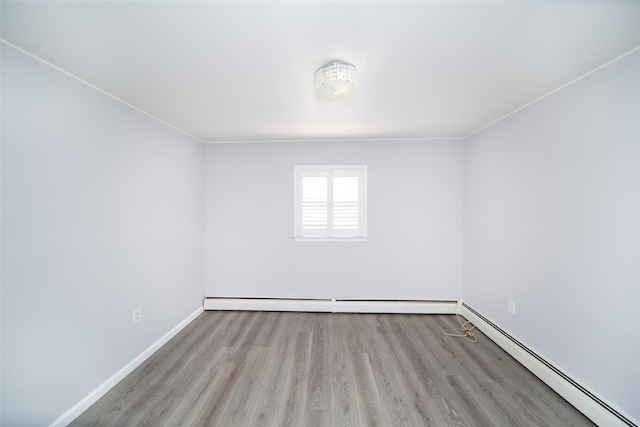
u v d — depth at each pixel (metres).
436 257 3.36
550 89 1.92
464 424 1.63
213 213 3.46
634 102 1.44
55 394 1.58
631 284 1.46
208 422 1.65
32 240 1.46
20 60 1.40
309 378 2.06
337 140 3.40
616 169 1.53
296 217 3.46
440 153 3.33
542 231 2.07
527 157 2.22
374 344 2.58
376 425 1.63
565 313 1.86
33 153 1.47
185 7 1.09
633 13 1.13
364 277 3.41
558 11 1.12
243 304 3.43
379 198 3.38
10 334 1.37
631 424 1.45
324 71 1.53
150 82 1.79
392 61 1.53
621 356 1.50
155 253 2.49
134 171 2.23
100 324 1.89
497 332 2.58
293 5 1.08
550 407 1.77
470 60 1.52
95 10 1.11
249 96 2.02
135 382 2.02
